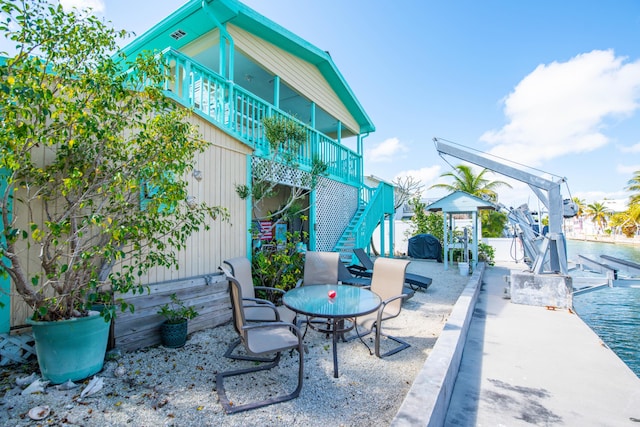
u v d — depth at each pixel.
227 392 2.58
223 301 4.44
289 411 2.34
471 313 4.71
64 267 2.50
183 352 3.38
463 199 9.26
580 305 9.34
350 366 3.11
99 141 2.89
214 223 4.66
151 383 2.71
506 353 3.46
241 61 7.44
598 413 2.35
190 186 4.28
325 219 8.66
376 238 16.62
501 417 2.30
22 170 2.59
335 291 3.70
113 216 3.03
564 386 2.75
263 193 5.61
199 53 6.84
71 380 2.62
